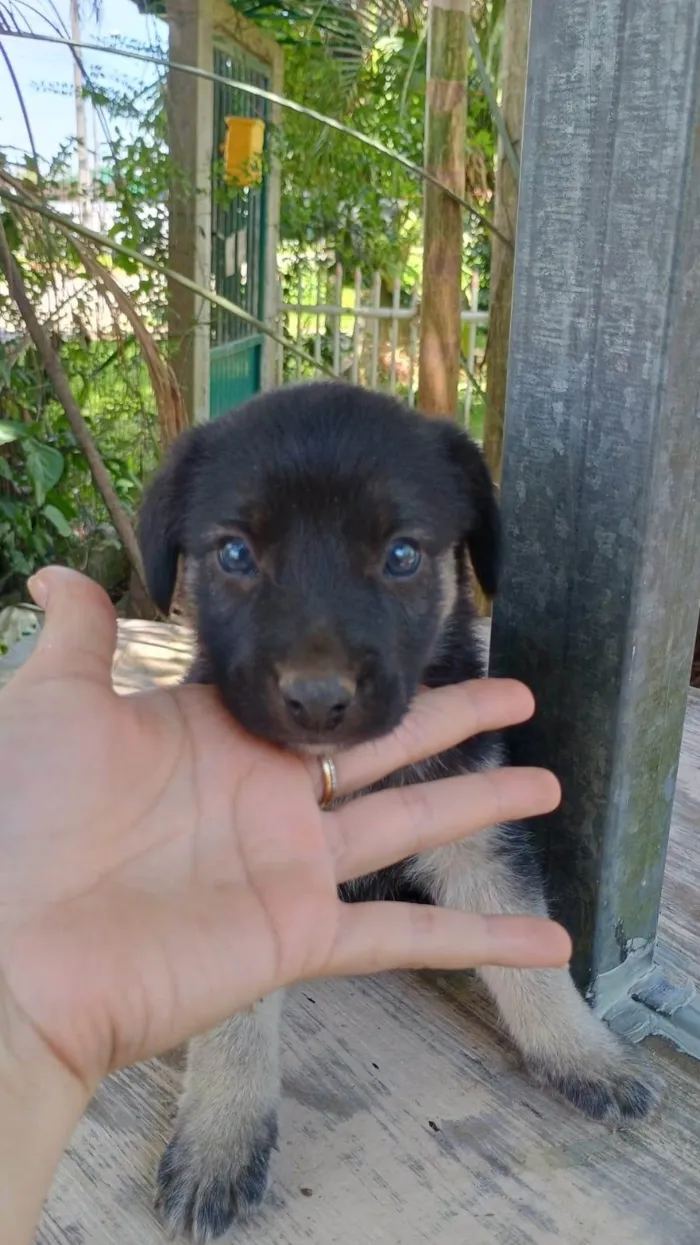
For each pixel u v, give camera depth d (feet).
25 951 0.64
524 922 0.75
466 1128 0.84
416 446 0.98
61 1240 0.75
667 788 0.94
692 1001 0.98
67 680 0.79
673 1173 0.80
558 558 0.89
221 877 0.74
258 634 0.87
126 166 2.81
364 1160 0.81
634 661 0.85
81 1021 0.61
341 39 3.18
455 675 1.09
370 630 0.87
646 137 0.75
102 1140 0.84
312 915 0.71
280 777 0.83
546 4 0.79
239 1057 0.85
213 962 0.66
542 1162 0.81
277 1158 0.81
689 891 1.15
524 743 0.96
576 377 0.84
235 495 0.92
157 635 1.91
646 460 0.80
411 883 1.09
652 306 0.77
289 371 4.53
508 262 2.27
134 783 0.78
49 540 2.78
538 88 0.81
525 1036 0.90
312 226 4.20
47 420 2.70
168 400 2.24
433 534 0.97
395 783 1.04
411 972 1.02
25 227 2.40
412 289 4.71
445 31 2.08
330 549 0.90
